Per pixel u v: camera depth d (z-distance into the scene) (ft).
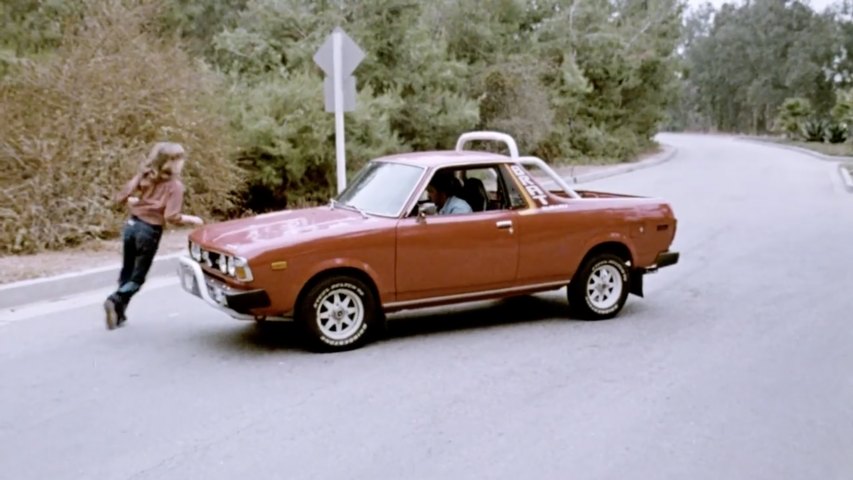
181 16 76.54
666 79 128.77
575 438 16.17
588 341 23.38
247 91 52.80
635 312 26.89
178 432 16.52
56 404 18.16
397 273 22.65
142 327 24.81
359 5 63.52
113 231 39.40
